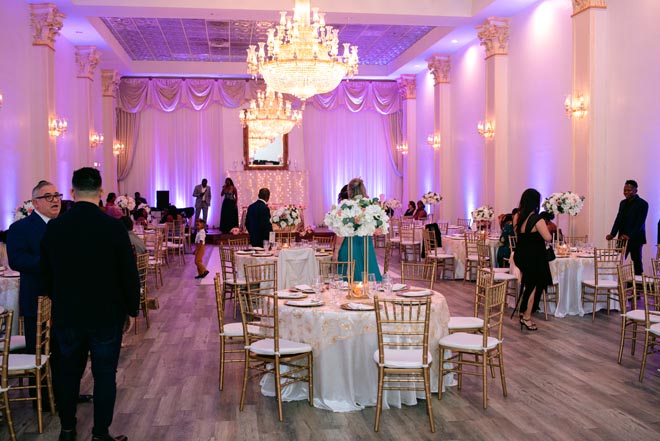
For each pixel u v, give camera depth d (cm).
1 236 830
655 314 632
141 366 651
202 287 1182
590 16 1078
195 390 571
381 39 1822
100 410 412
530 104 1335
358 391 521
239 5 1316
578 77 1110
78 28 1448
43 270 420
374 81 2253
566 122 1202
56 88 1429
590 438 455
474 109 1648
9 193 1118
